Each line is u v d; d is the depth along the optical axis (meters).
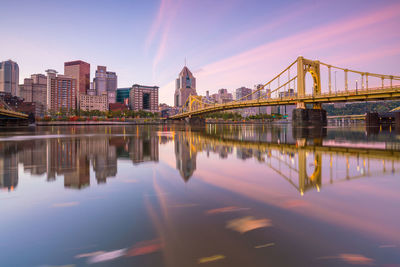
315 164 11.19
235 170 9.80
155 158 13.45
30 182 7.66
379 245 3.51
